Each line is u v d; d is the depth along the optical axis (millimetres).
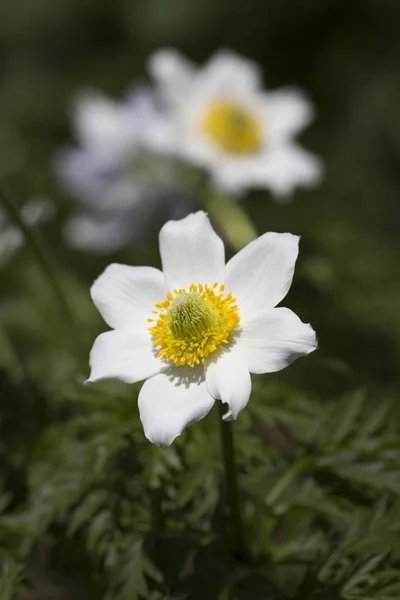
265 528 407
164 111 620
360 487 415
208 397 368
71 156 616
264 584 397
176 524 403
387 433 421
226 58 621
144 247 688
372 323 549
